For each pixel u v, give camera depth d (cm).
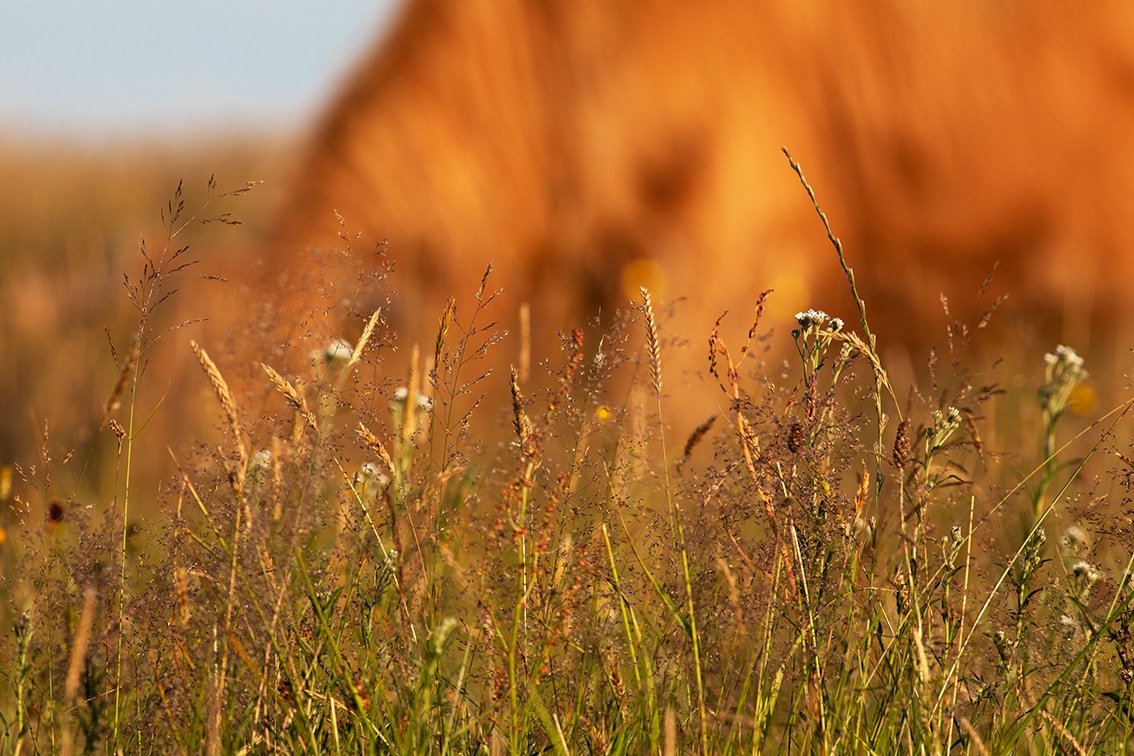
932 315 1413
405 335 1098
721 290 1334
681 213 1348
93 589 486
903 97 1435
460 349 510
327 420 506
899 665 468
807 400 484
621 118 1358
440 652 436
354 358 520
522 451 473
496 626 459
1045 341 1414
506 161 1345
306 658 464
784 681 488
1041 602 506
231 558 458
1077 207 1449
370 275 602
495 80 1364
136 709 463
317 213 1317
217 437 659
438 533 485
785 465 481
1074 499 565
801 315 487
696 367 1184
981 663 509
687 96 1370
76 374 1133
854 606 474
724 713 447
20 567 512
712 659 475
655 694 452
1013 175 1440
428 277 1302
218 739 433
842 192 1412
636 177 1353
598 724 458
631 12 1379
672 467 580
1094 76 1477
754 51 1397
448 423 518
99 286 1357
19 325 1304
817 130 1411
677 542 484
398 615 480
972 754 458
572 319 1302
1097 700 470
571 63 1369
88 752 460
